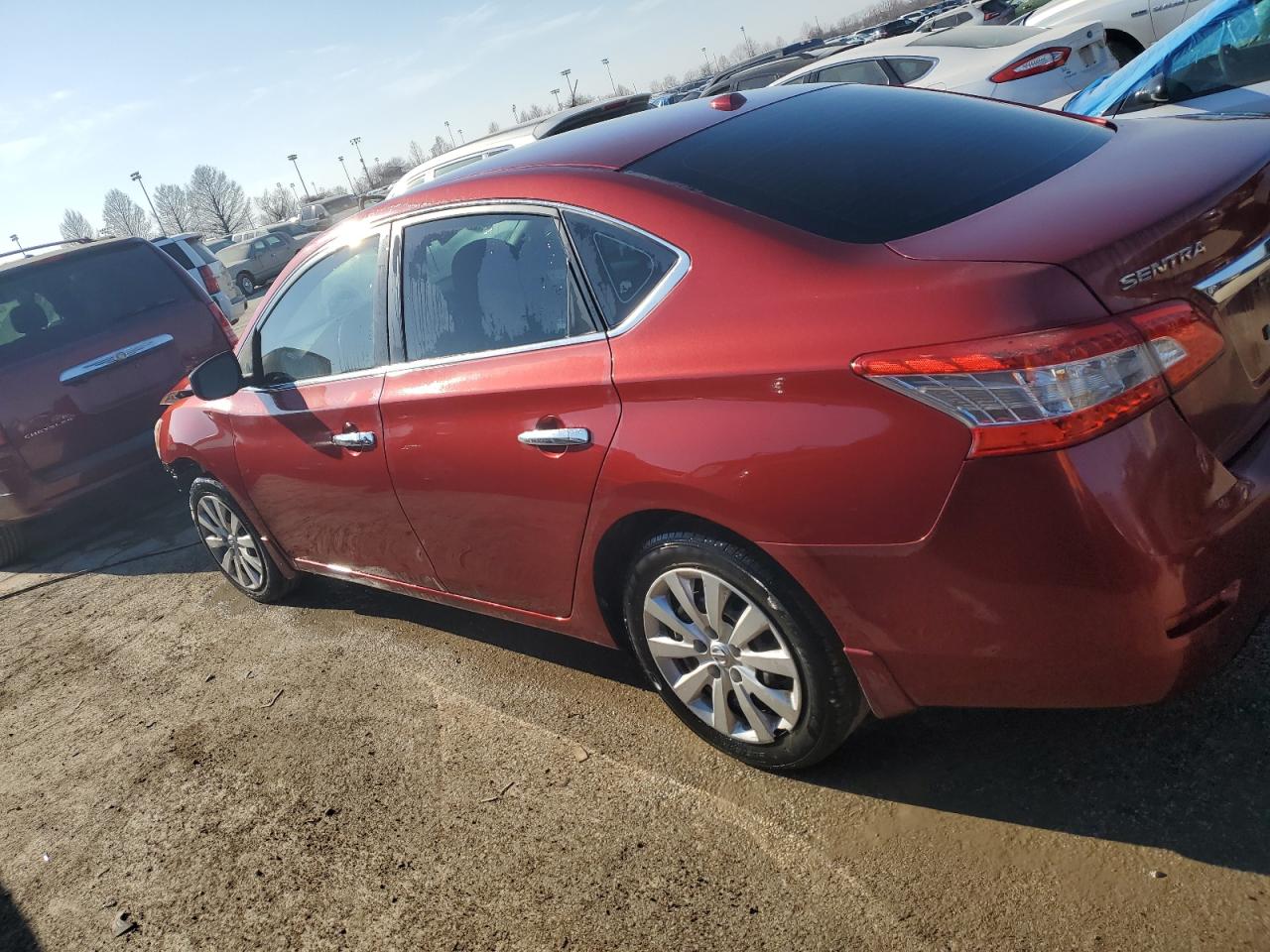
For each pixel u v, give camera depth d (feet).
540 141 10.41
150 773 11.16
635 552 8.26
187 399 14.55
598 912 7.47
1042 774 7.61
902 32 90.99
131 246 21.20
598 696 10.31
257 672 12.90
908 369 6.07
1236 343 6.46
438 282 9.69
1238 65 15.05
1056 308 5.75
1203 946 5.90
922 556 6.34
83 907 9.20
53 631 16.35
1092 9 28.66
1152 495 5.78
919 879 6.98
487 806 9.02
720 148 8.46
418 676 11.69
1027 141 8.22
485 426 8.95
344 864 8.78
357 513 11.34
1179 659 6.03
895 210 7.18
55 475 19.02
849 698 7.47
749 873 7.45
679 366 7.29
